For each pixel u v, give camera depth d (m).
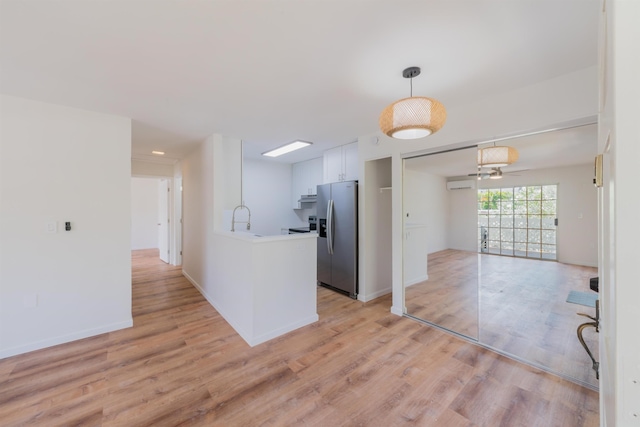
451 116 2.70
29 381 1.98
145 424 1.60
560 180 3.42
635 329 0.36
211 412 1.69
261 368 2.16
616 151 0.38
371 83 2.16
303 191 5.91
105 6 1.31
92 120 2.72
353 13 1.38
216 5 1.32
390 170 4.12
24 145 2.40
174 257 5.98
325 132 3.53
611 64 0.41
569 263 3.42
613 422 0.42
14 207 2.36
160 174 5.95
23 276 2.39
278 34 1.55
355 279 3.83
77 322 2.64
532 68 1.94
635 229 0.36
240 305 2.77
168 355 2.35
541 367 2.14
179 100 2.48
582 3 1.31
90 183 2.71
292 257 2.86
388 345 2.52
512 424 1.60
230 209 3.87
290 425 1.60
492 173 3.16
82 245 2.67
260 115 2.88
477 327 2.80
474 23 1.47
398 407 1.74
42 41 1.59
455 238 2.93
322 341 2.60
